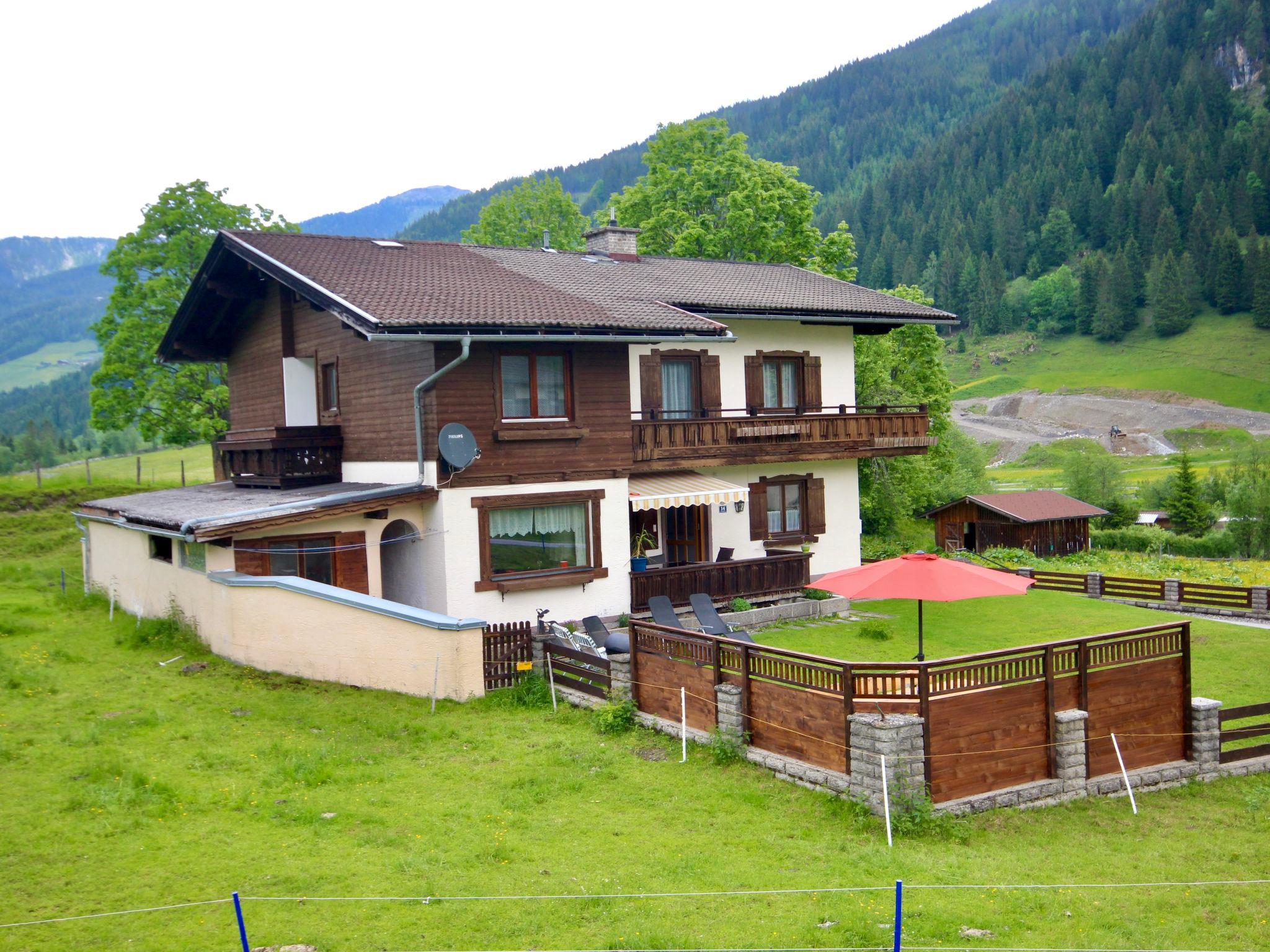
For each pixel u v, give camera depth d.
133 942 8.91
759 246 42.59
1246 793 14.85
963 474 60.06
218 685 17.14
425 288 22.25
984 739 13.31
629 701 16.44
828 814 12.48
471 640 17.36
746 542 28.31
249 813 11.92
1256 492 54.44
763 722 14.33
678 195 44.38
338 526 20.64
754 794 13.08
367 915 9.52
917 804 12.23
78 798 11.81
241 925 8.30
